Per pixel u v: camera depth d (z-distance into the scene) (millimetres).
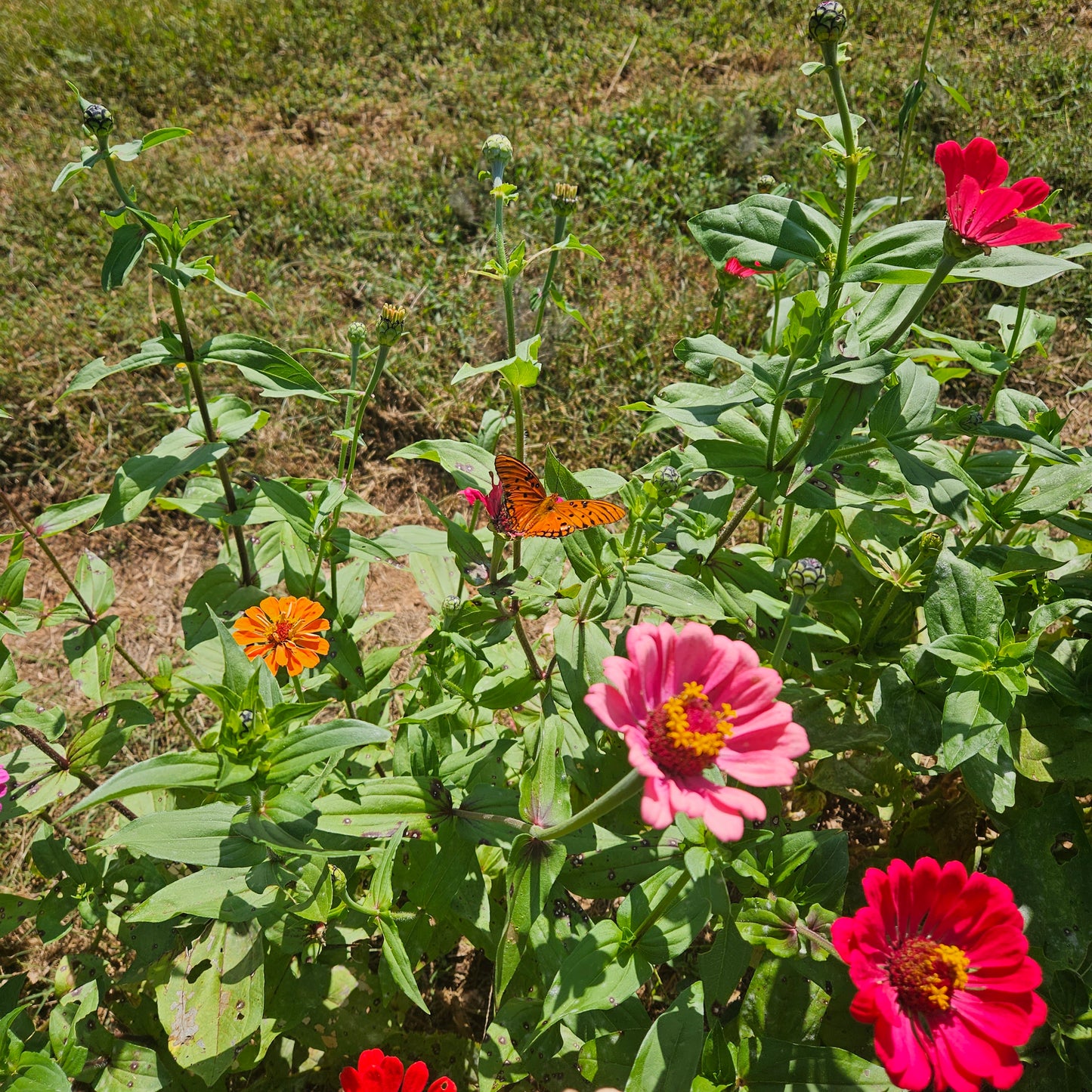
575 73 6043
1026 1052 2039
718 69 6094
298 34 6445
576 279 4961
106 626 2625
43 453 4480
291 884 2104
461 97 5973
